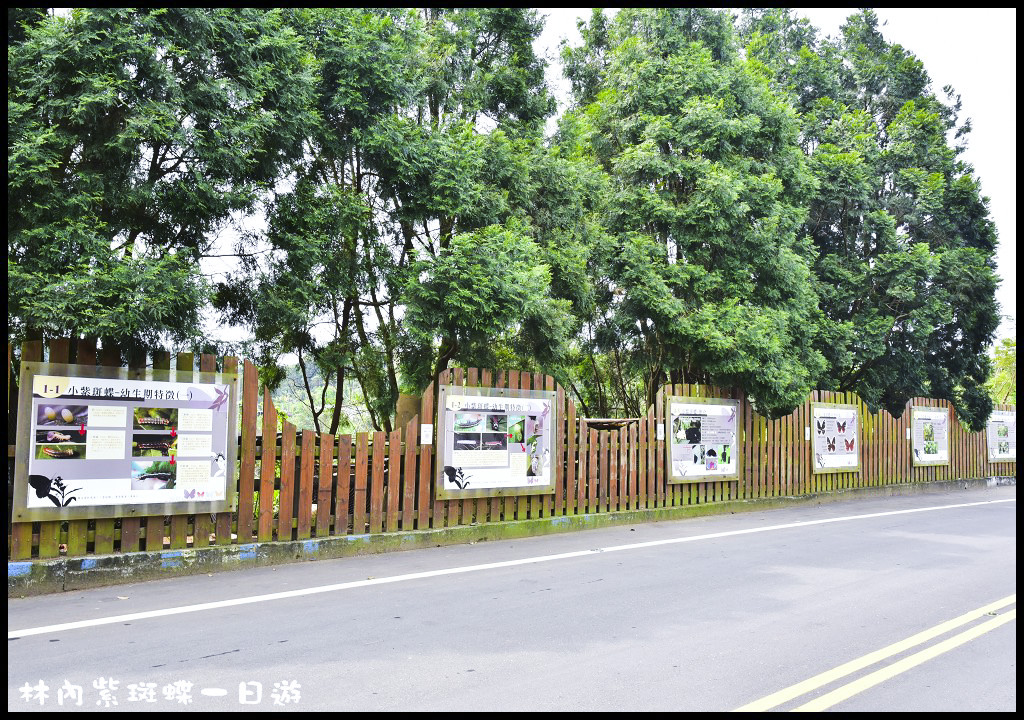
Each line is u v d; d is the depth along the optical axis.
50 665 4.89
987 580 8.01
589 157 15.30
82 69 7.00
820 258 18.33
